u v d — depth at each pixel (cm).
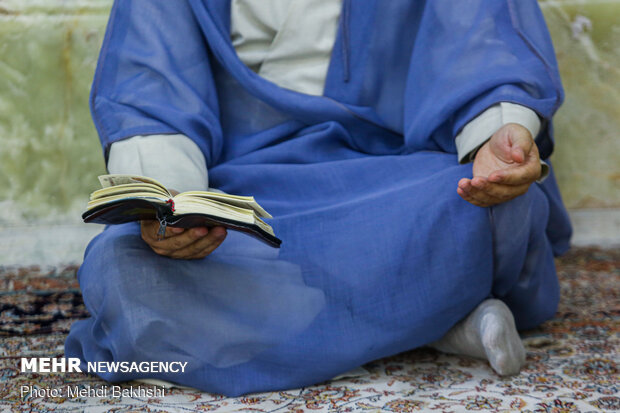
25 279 320
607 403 163
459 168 188
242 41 223
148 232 167
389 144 227
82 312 266
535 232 205
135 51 210
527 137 171
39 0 430
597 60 419
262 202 199
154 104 200
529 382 179
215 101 219
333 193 201
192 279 172
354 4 220
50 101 434
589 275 315
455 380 182
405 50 220
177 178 187
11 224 435
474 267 184
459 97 191
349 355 179
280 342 175
